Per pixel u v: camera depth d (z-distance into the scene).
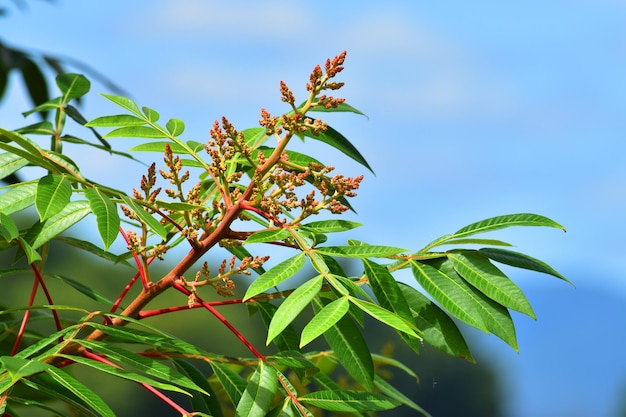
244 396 1.83
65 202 1.80
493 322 1.85
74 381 1.73
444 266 1.88
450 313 1.85
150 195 1.85
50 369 1.74
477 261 1.87
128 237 1.87
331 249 1.83
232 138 1.85
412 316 1.86
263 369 1.85
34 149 1.86
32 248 1.83
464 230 1.88
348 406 1.84
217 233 1.86
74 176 1.86
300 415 1.83
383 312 1.76
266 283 1.79
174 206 1.85
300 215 1.85
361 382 1.84
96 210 1.79
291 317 1.75
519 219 1.87
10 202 1.85
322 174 1.84
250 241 1.83
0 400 1.76
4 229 1.83
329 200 1.84
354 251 1.83
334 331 1.85
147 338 1.82
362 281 1.88
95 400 1.73
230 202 1.87
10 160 1.89
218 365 1.89
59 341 1.88
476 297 1.86
